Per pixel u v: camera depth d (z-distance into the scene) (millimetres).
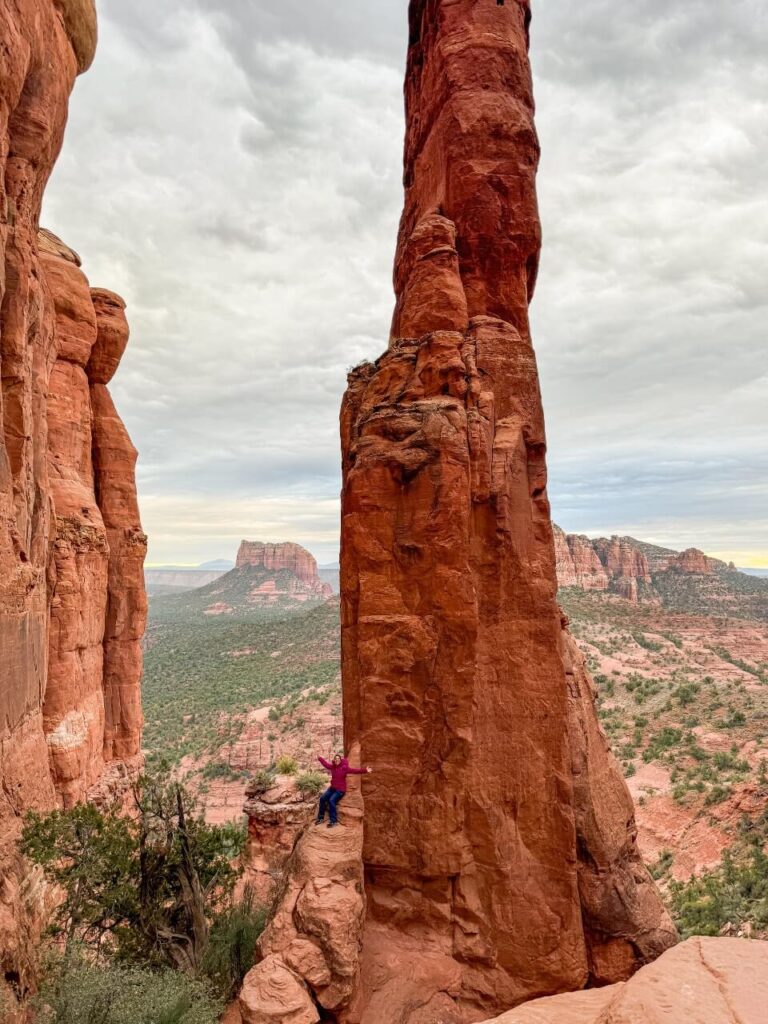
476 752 14234
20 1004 12258
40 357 19438
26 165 16953
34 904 14953
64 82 18531
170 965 14797
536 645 14719
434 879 14078
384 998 12711
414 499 14766
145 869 15750
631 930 14859
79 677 25516
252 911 17891
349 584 15805
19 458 16578
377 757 14570
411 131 22062
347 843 13320
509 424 15508
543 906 13883
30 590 17125
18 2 14992
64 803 23562
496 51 17750
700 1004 4539
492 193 17250
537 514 15695
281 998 10273
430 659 14375
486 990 13336
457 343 15625
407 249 18031
